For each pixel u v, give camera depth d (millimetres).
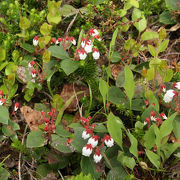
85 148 103
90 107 131
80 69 136
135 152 107
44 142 121
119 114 139
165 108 132
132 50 146
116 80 138
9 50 144
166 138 114
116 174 112
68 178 119
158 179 118
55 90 143
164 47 128
